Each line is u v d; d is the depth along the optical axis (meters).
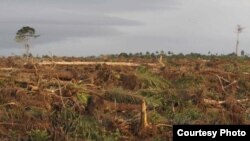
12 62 14.67
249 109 11.76
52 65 14.58
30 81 11.15
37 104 10.02
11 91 10.33
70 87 10.74
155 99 11.16
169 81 13.02
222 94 12.81
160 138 9.18
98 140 8.91
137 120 9.71
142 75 12.48
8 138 8.69
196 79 13.42
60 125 9.23
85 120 9.41
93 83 12.25
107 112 10.35
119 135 9.17
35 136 8.57
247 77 14.80
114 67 14.41
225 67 17.02
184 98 11.43
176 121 9.95
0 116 9.31
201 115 10.59
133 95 10.82
